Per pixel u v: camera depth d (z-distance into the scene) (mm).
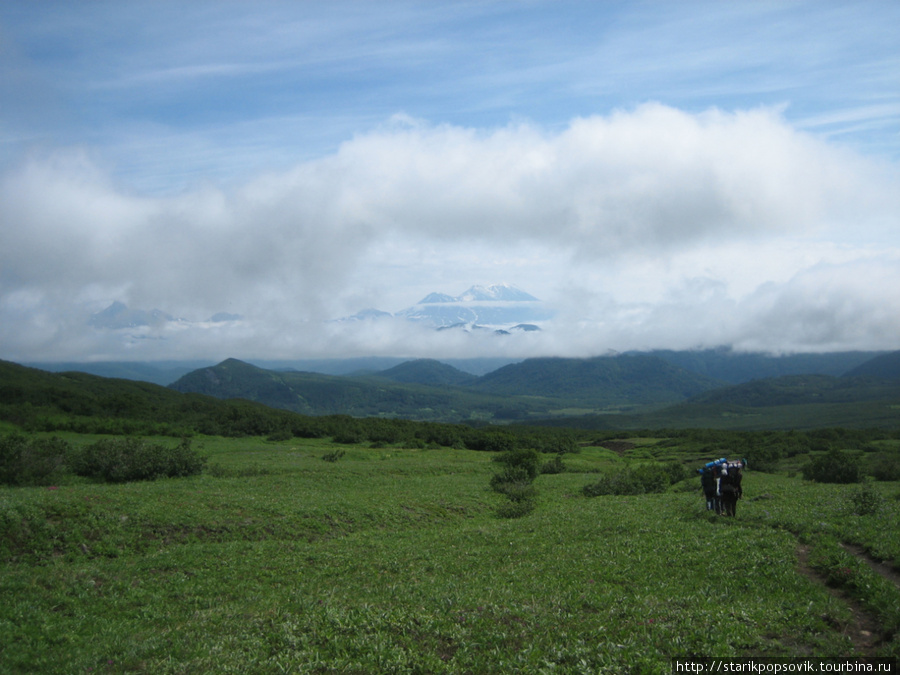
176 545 26250
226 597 19438
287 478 51375
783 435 124625
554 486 56000
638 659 11953
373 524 34031
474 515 39750
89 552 23984
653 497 40094
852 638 12469
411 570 22125
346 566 23328
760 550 19391
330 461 69250
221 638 14734
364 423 120438
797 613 13805
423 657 12922
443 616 15180
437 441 111250
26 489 32344
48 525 24406
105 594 18938
